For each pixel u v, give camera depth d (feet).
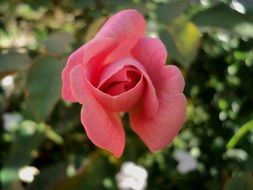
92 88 0.93
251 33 1.53
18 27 2.74
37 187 1.87
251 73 2.39
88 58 0.95
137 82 0.99
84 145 2.27
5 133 2.50
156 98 0.95
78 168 1.92
